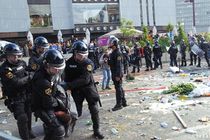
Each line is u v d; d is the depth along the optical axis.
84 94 6.77
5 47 6.08
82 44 6.59
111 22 57.41
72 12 54.59
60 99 4.87
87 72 6.62
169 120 7.81
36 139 6.92
